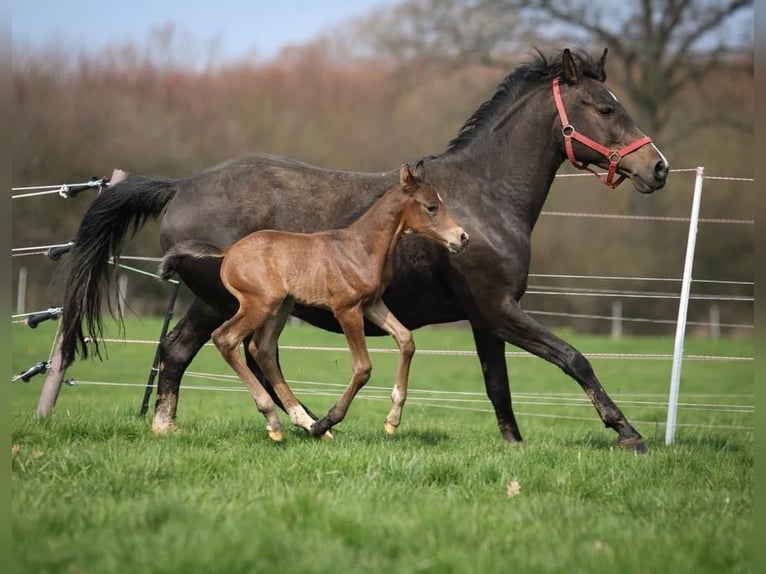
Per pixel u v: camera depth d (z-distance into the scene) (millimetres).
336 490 4871
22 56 27781
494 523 4324
